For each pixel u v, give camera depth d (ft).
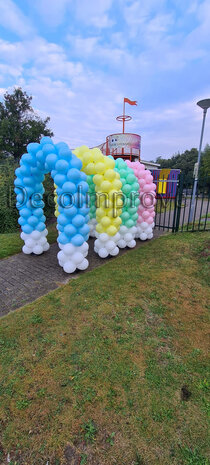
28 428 5.56
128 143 40.47
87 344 8.02
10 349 7.90
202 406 5.95
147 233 19.26
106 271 13.62
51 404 6.06
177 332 8.60
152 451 5.05
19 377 6.84
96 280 12.50
